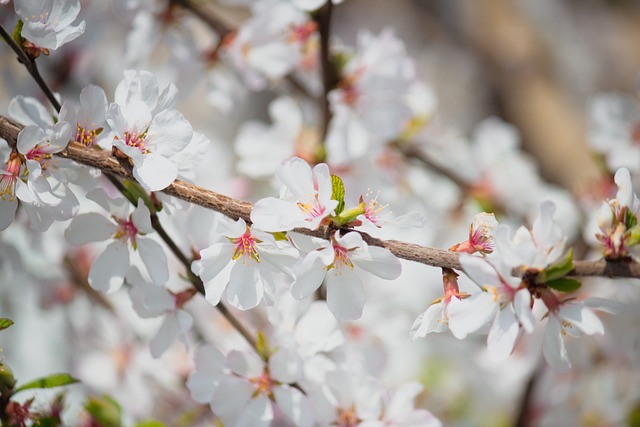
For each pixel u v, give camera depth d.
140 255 0.38
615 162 0.50
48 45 0.36
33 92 0.49
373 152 0.49
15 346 0.50
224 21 0.48
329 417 0.39
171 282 0.41
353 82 0.46
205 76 0.48
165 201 0.38
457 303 0.35
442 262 0.35
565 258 0.35
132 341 0.48
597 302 0.36
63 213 0.36
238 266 0.36
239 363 0.39
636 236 0.35
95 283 0.38
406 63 0.46
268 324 0.47
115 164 0.36
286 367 0.39
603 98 0.50
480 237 0.36
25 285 0.49
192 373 0.39
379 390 0.40
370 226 0.35
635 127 0.50
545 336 0.36
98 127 0.37
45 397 0.41
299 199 0.35
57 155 0.36
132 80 0.36
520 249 0.35
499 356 0.35
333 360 0.43
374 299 0.50
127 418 0.45
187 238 0.39
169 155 0.36
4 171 0.36
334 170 0.48
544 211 0.35
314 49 0.47
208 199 0.35
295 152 0.48
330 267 0.35
